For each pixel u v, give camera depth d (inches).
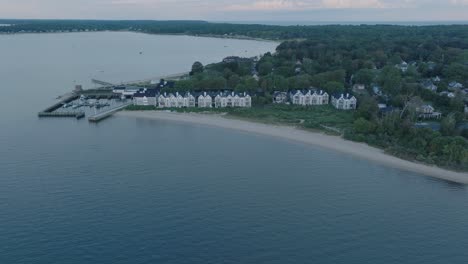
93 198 5152.6
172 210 4884.4
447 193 5433.1
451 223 4714.6
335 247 4249.5
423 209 5007.4
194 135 7795.3
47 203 5017.2
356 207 5024.6
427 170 6117.1
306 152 6855.3
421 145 6688.0
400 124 7386.8
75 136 7716.5
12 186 5462.6
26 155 6619.1
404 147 6806.1
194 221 4665.4
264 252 4148.6
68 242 4266.7
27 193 5270.7
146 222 4626.0
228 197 5216.5
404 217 4822.8
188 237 4375.0
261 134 7824.8
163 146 7130.9
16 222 4598.9
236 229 4522.6
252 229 4527.6
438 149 6471.5
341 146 7096.5
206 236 4392.2
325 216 4805.6
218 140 7485.2
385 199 5241.1
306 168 6181.1
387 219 4773.6
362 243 4323.3
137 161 6387.8
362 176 5915.4
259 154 6756.9
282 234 4446.4
